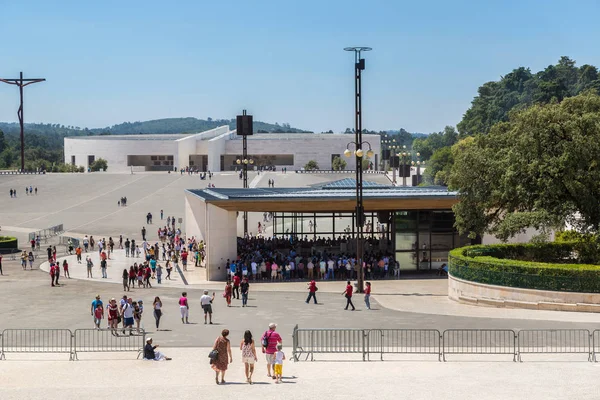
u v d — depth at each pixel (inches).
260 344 1162.6
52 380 920.9
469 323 1270.9
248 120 3248.0
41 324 1385.3
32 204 4244.6
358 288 1765.5
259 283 1963.6
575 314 1359.5
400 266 2161.7
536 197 1700.3
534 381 844.0
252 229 3358.8
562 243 1838.1
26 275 2178.9
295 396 785.6
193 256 2524.6
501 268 1505.9
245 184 3248.0
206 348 1138.0
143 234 2913.4
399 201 2070.6
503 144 1814.7
